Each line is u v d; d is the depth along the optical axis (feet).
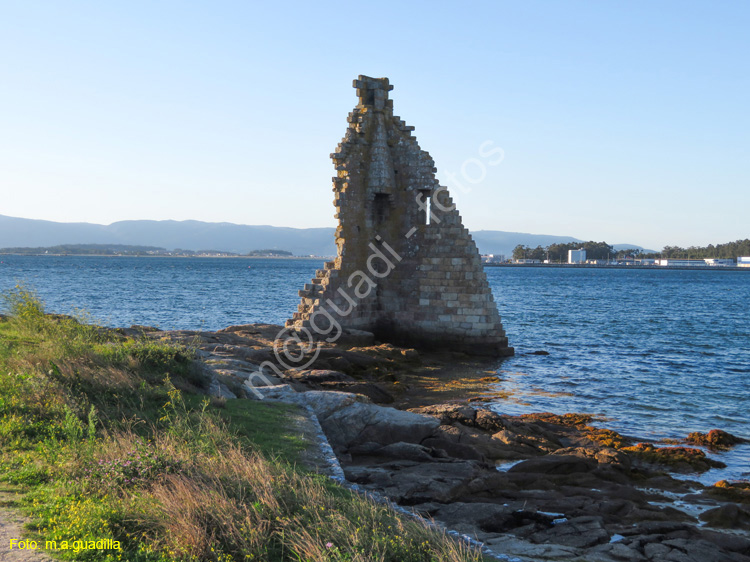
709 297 383.65
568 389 99.86
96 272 611.06
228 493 32.09
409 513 36.91
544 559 32.19
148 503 29.73
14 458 35.88
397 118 141.18
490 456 57.82
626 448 62.75
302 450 46.44
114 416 45.42
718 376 113.19
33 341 65.72
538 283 568.82
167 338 85.05
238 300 295.48
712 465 59.47
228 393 62.54
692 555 33.42
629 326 206.18
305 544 27.20
